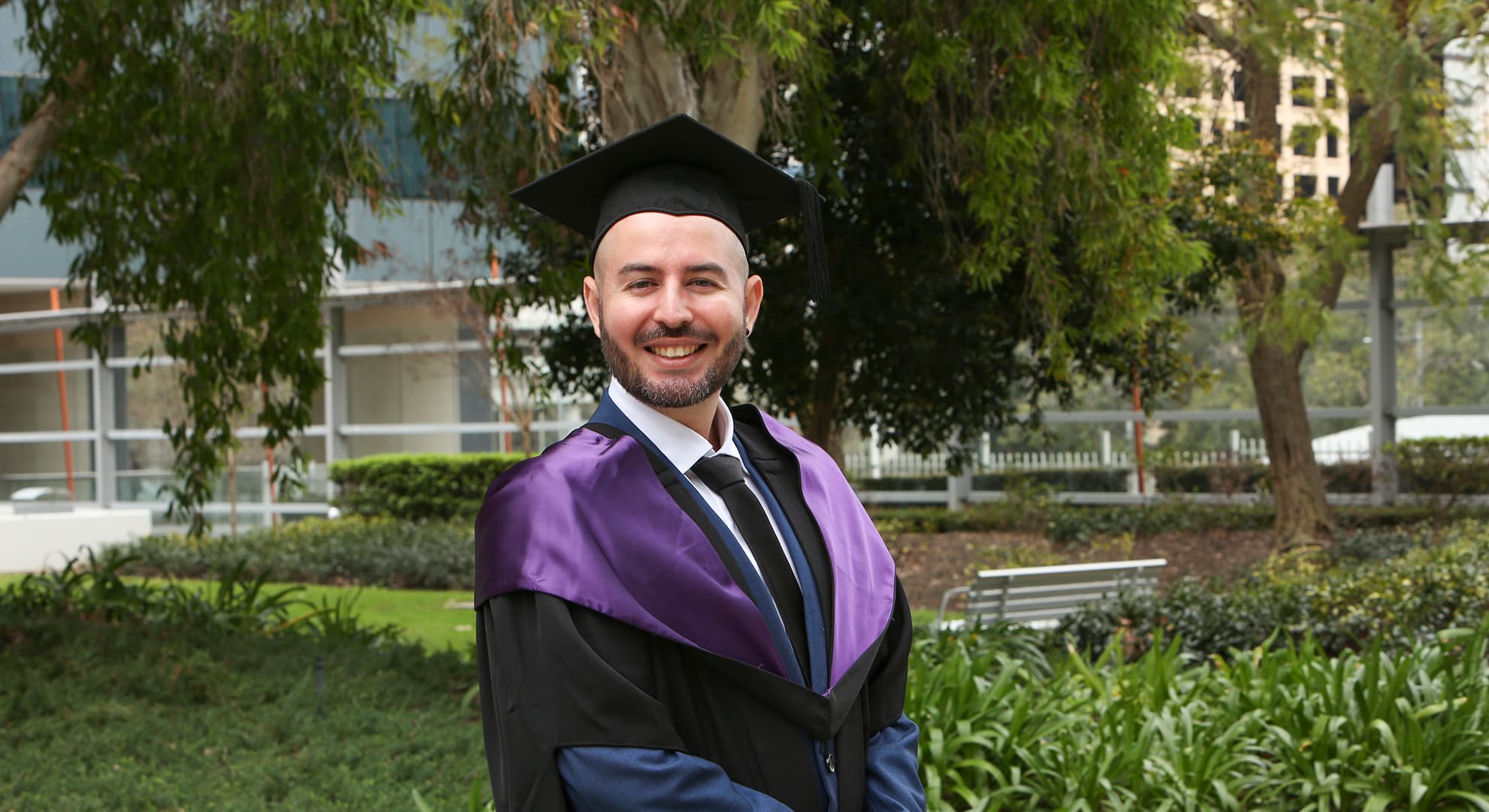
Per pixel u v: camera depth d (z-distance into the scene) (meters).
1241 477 16.45
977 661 4.95
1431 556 8.58
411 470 17.33
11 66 12.73
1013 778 4.02
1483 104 13.19
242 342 8.09
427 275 14.73
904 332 9.23
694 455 1.84
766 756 1.69
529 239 7.96
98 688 5.96
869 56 8.17
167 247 7.86
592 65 5.51
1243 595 7.94
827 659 1.81
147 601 8.02
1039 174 7.15
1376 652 4.64
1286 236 11.27
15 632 6.88
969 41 6.99
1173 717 4.56
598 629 1.67
